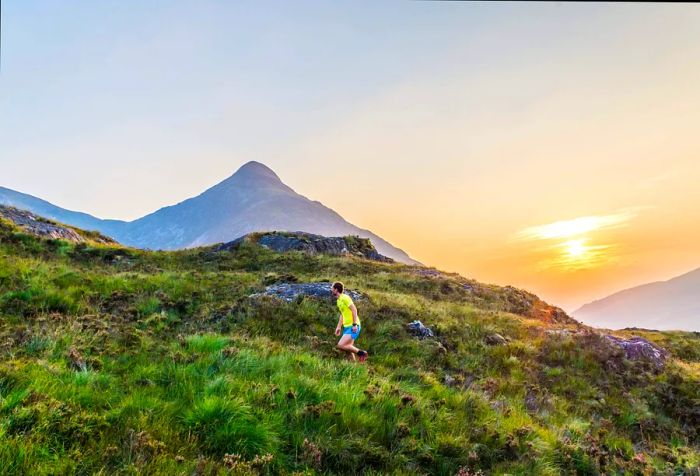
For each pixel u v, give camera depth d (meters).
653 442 10.19
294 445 6.48
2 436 5.23
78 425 5.80
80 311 13.07
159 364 8.72
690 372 15.29
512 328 18.41
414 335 14.92
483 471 6.78
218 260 30.61
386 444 6.95
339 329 11.84
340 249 44.75
